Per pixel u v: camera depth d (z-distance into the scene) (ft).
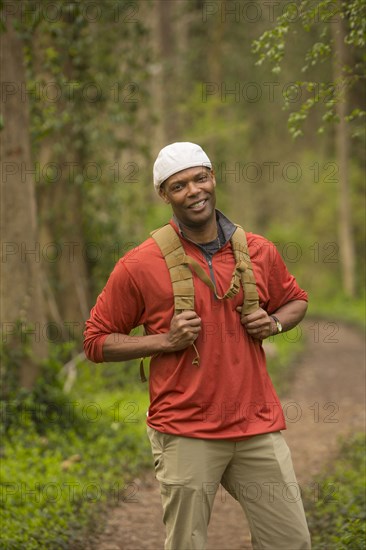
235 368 15.42
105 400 47.29
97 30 55.11
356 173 137.39
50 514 25.89
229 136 115.85
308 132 144.36
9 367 36.60
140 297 15.78
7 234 36.86
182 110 111.65
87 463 33.06
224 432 15.33
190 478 15.26
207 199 15.67
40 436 36.14
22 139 36.96
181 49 121.29
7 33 36.14
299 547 15.55
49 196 56.03
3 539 22.27
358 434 37.14
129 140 59.57
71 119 52.13
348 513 24.62
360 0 21.42
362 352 77.10
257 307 15.66
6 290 36.88
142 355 15.46
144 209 64.95
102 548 24.56
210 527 27.50
